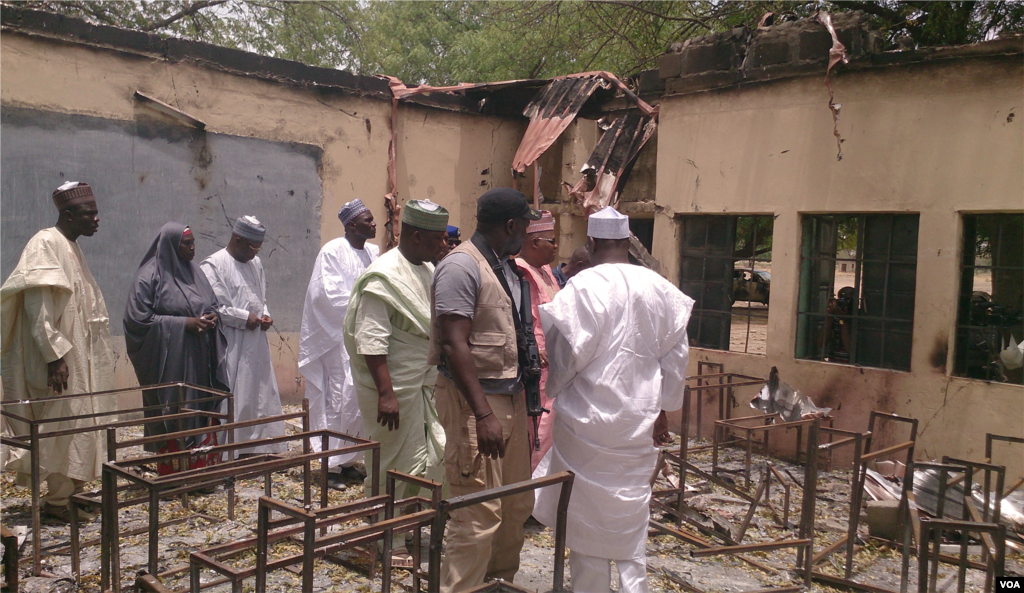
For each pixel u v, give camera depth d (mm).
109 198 6324
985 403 5379
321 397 5477
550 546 4191
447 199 8703
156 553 2801
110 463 3012
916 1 9633
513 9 12906
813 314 6422
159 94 6574
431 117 8492
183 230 5062
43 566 3586
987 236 5656
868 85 5922
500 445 2814
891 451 4219
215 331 5133
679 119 7125
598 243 3225
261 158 7242
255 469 3131
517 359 3045
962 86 5465
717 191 6852
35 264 4035
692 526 4531
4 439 3598
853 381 6055
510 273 3127
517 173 8219
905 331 5891
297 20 16391
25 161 5852
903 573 3520
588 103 8773
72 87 6078
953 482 4375
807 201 6277
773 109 6453
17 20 5762
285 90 7363
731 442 5668
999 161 5309
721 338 6969
